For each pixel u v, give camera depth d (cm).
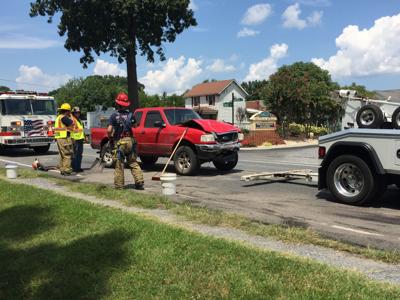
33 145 2056
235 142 1307
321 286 421
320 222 718
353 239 617
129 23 3666
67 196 900
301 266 476
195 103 7356
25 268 493
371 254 534
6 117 1992
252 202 884
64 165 1321
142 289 427
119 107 991
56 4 3628
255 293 408
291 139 3644
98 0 3356
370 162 819
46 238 607
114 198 894
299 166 1628
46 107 2103
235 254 514
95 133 1551
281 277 444
